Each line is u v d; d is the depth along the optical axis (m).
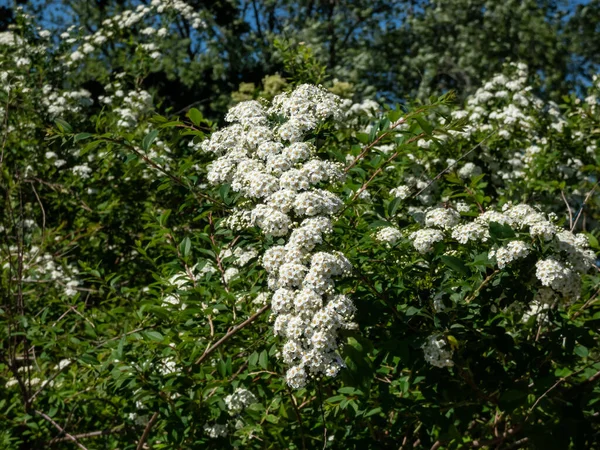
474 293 0.63
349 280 0.63
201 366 0.68
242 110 0.68
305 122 0.66
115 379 0.72
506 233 0.61
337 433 0.72
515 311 0.68
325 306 0.54
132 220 1.35
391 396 0.67
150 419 0.79
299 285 0.55
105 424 0.92
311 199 0.58
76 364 0.92
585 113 1.35
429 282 0.64
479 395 0.63
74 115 1.62
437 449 0.71
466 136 1.22
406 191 0.85
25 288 1.16
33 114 1.52
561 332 0.65
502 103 1.49
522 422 0.68
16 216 1.22
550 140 1.36
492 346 0.65
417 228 0.73
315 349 0.53
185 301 0.71
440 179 1.14
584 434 0.64
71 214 1.40
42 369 0.97
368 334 0.64
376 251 0.69
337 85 1.57
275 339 0.65
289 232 0.60
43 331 0.89
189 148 1.05
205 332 0.71
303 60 1.25
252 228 0.68
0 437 0.87
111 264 1.32
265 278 0.72
